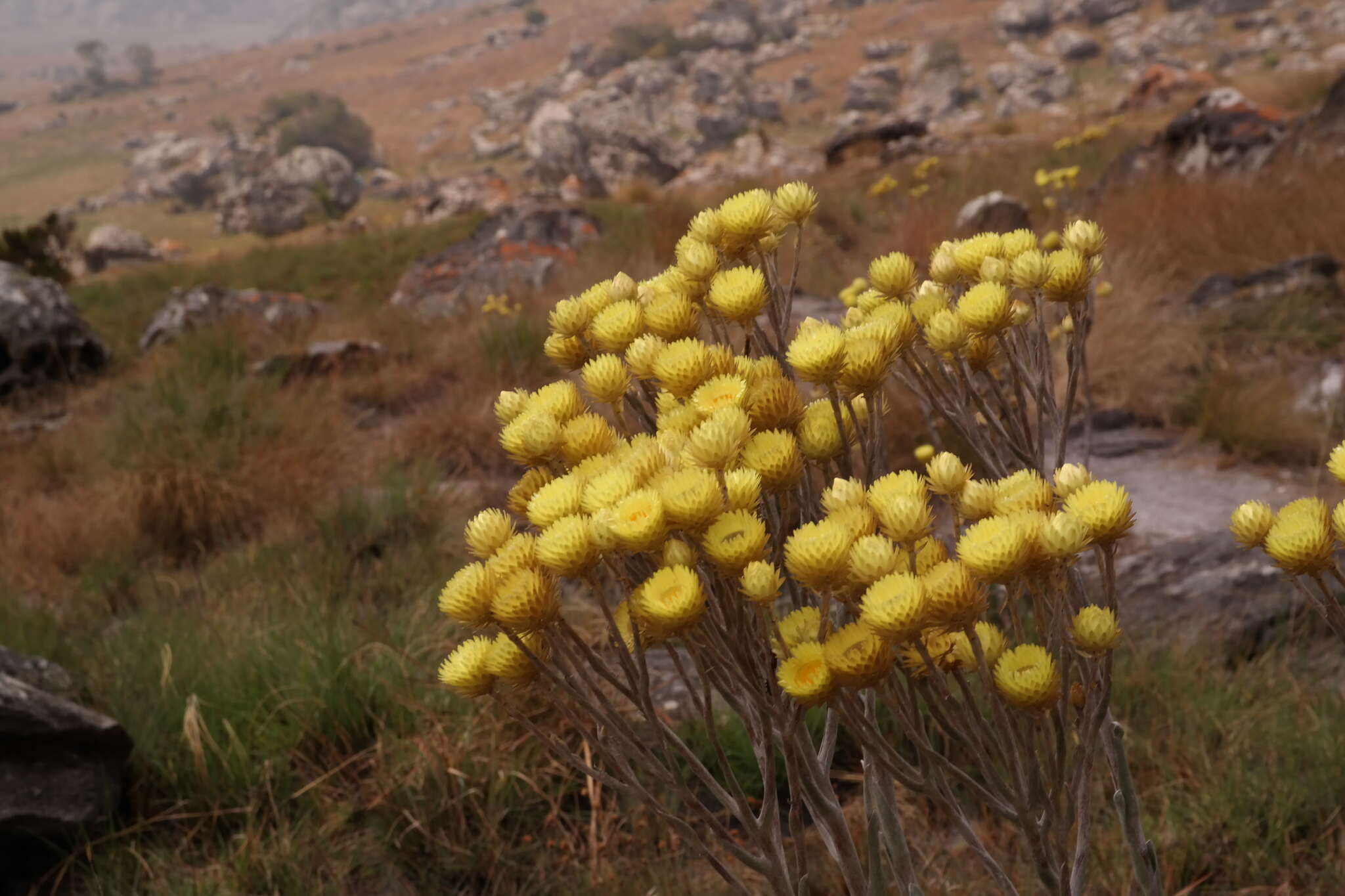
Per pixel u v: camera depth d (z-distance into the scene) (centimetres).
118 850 267
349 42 18475
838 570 92
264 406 593
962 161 1659
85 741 276
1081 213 802
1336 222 659
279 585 411
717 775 265
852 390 110
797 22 12862
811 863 229
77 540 488
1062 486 103
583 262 1056
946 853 230
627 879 239
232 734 286
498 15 17900
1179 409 489
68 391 873
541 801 272
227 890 245
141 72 18138
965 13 11606
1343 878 215
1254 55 8856
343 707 300
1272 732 259
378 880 256
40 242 2222
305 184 7969
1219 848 227
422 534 461
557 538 96
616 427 133
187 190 10500
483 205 4041
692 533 96
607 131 6078
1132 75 9238
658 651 331
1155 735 262
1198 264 677
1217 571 328
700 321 131
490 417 582
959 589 88
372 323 970
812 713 260
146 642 353
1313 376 508
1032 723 105
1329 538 99
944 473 105
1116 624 95
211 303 1123
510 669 107
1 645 359
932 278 147
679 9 14225
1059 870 105
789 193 131
